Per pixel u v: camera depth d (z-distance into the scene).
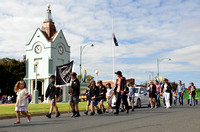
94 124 7.62
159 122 7.60
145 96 19.11
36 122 8.94
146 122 7.70
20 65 57.53
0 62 59.72
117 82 11.91
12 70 55.81
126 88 11.76
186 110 12.96
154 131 5.80
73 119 9.68
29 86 43.12
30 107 17.56
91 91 11.98
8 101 40.59
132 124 7.29
